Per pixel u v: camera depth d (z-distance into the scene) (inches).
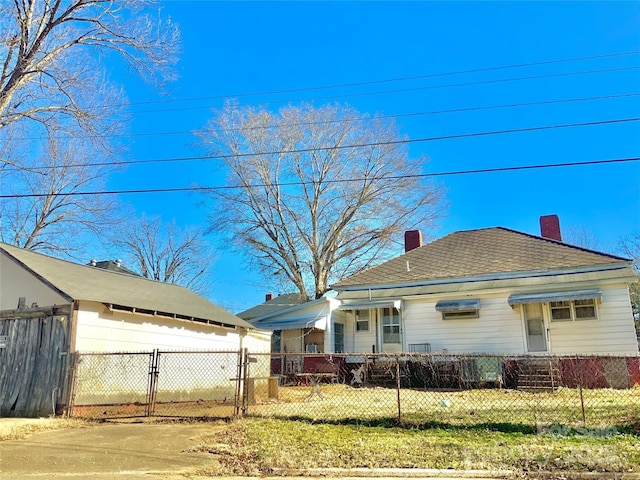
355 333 778.8
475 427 325.7
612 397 476.4
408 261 837.8
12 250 473.4
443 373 652.7
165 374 489.7
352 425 338.6
